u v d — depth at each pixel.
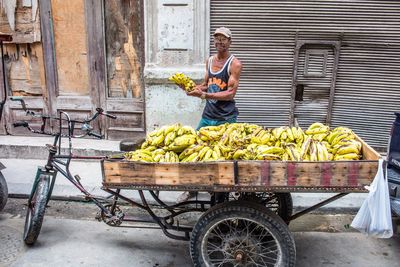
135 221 3.42
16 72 5.98
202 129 3.40
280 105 5.59
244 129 3.38
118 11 5.62
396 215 3.65
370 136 5.60
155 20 5.35
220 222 2.96
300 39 5.32
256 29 5.33
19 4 5.69
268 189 2.81
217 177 2.83
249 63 5.46
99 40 5.70
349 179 2.76
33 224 3.46
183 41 5.37
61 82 5.96
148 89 5.58
